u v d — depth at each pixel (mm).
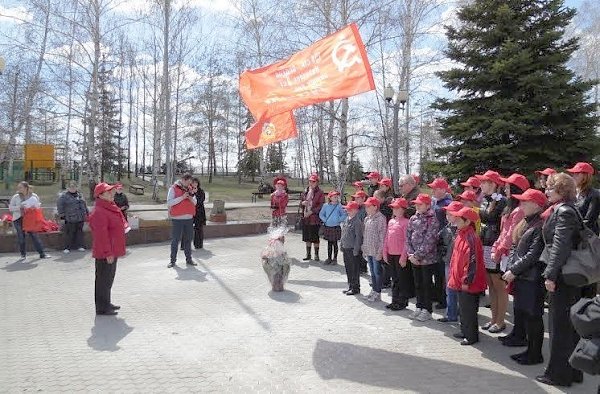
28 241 12773
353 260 8383
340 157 18062
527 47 13828
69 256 12203
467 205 6918
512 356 5531
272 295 8406
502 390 4727
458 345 5996
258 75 7719
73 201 12805
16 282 9438
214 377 5027
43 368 5258
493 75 13508
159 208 22422
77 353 5699
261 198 31844
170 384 4855
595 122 13391
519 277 5363
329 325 6762
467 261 5910
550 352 4863
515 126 12797
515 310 5949
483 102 14094
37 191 30781
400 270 7449
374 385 4840
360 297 8289
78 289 8891
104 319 7051
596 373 3301
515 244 5559
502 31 13945
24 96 21281
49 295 8461
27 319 7070
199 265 11055
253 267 10828
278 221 12906
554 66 13781
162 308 7613
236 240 15109
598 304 3344
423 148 30531
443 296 7738
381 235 7770
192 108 45094
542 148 13289
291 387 4793
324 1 17812
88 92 22953
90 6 21469
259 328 6629
